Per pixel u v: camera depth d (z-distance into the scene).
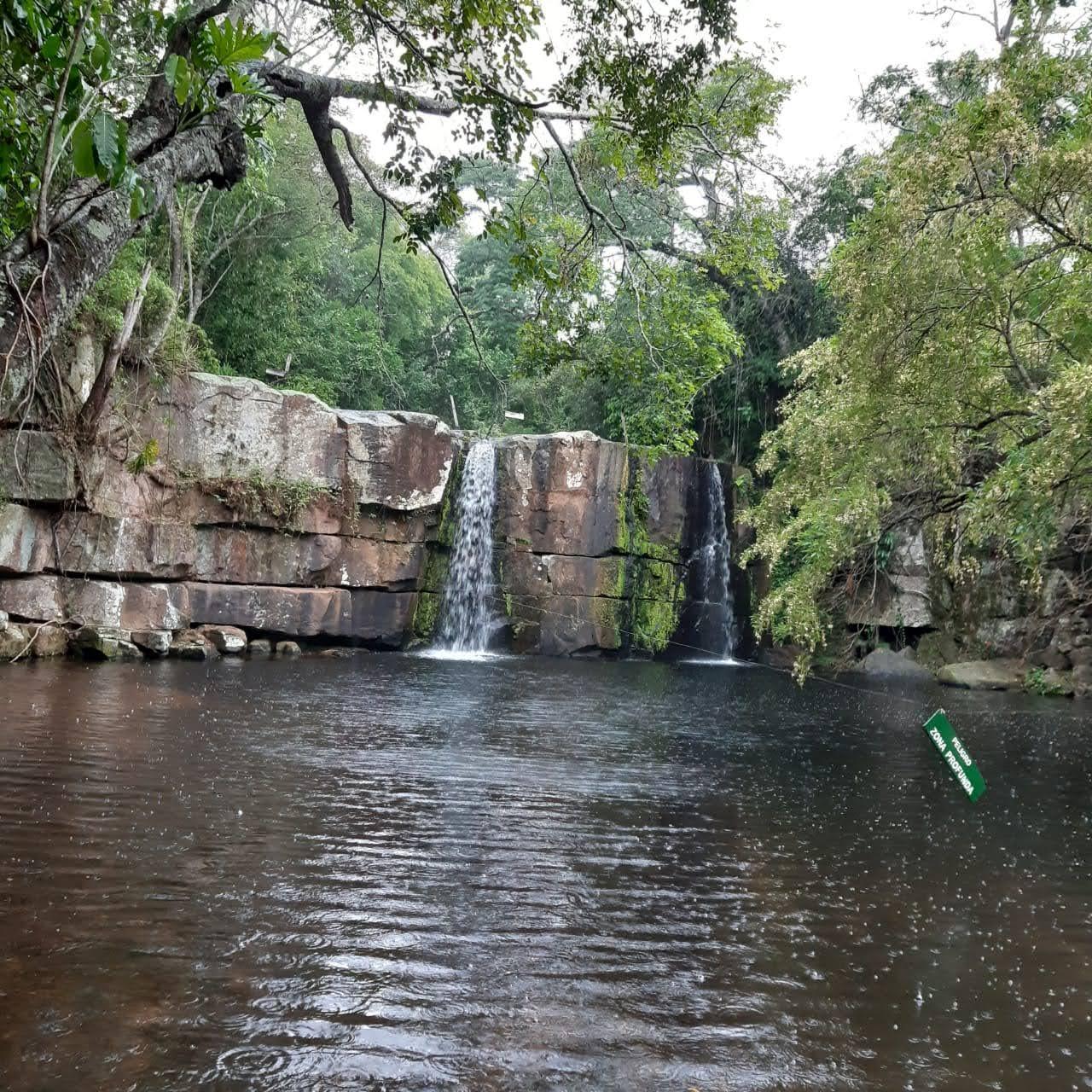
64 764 7.81
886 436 10.27
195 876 5.23
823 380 12.98
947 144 8.73
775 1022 3.85
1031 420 9.54
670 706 14.90
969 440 10.75
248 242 26.48
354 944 4.41
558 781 8.47
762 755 10.52
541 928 4.79
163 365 18.66
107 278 17.42
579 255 9.77
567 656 24.56
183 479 19.23
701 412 30.69
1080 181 8.38
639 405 27.89
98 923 4.45
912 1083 3.39
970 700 17.42
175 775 7.70
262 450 20.44
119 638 16.72
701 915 5.12
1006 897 5.62
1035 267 9.38
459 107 7.66
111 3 5.83
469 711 12.98
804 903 5.41
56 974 3.86
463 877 5.55
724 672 21.89
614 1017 3.83
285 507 20.66
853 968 4.45
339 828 6.45
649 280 9.92
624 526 25.42
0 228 5.05
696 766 9.63
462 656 22.67
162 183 5.71
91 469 16.86
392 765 8.73
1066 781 9.52
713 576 27.02
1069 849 6.82
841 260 10.10
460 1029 3.64
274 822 6.48
